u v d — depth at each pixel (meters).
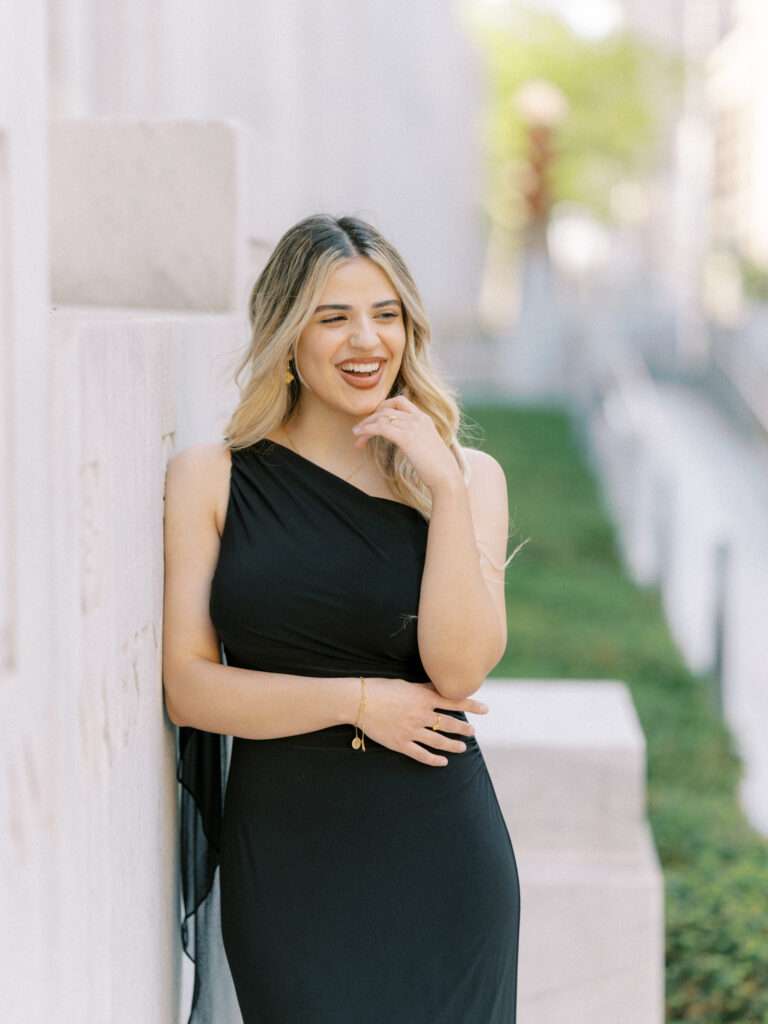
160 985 3.54
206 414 4.22
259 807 3.46
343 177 19.56
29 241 2.43
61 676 2.60
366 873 3.41
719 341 27.17
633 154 40.72
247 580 3.43
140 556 3.22
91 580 2.79
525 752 4.94
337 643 3.46
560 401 26.50
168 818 3.62
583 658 10.38
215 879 4.02
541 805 4.96
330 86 18.11
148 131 5.07
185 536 3.52
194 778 3.76
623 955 4.88
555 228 43.25
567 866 4.93
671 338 30.70
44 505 2.51
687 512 16.25
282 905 3.41
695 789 8.03
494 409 24.42
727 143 41.72
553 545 14.44
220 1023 4.07
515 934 3.61
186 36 9.94
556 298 29.55
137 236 5.12
